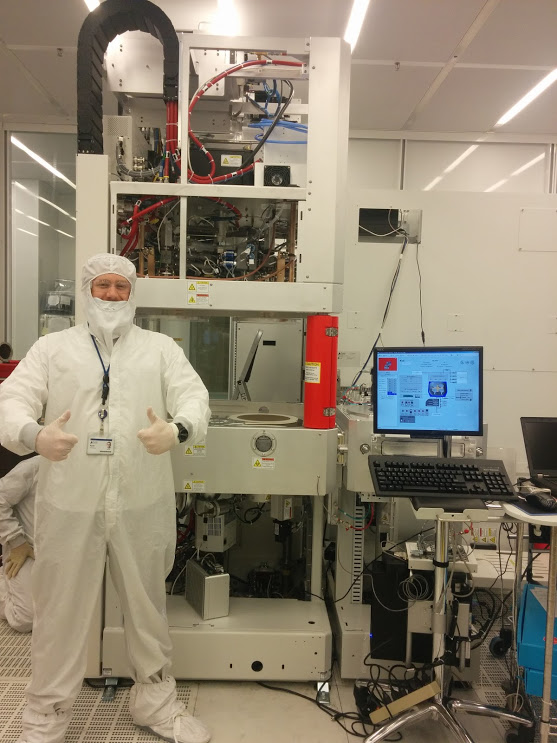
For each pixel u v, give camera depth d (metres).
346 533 2.12
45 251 3.86
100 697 1.82
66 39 2.73
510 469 1.96
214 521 2.20
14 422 1.41
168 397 1.69
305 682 1.94
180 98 1.85
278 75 1.95
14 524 2.25
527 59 2.78
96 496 1.50
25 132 3.80
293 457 1.91
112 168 2.00
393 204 2.84
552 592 1.51
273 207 2.08
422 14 2.43
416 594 1.87
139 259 2.03
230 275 2.06
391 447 1.89
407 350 1.83
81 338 1.62
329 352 1.94
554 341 2.90
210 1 2.42
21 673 1.92
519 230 2.86
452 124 3.62
